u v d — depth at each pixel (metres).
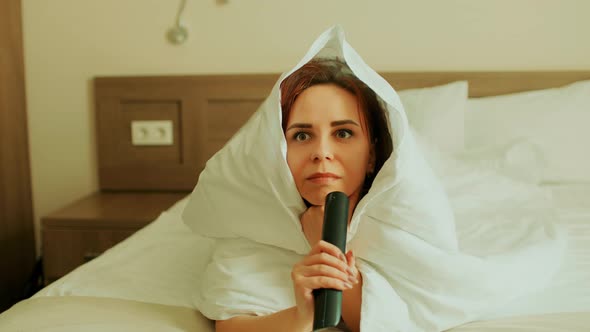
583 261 0.98
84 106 2.04
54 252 1.67
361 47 1.98
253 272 0.76
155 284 0.91
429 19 1.94
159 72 2.02
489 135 1.71
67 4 1.99
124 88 1.98
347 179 0.74
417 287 0.74
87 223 1.65
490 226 1.13
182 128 1.98
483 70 1.96
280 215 0.76
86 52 2.01
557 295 0.84
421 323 0.73
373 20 1.96
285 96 0.75
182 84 1.96
